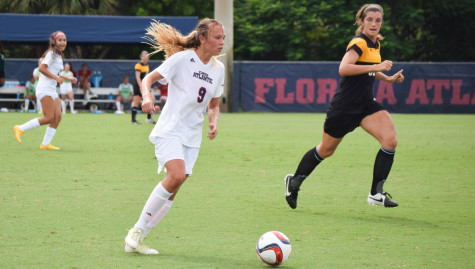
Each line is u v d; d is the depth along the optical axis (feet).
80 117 246.47
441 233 63.93
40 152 126.82
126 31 272.10
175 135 56.13
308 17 395.34
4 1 384.06
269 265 51.11
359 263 52.19
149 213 54.65
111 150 134.92
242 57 424.87
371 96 75.51
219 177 101.09
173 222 67.46
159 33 57.16
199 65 56.80
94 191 85.15
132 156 125.18
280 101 304.09
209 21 56.49
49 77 127.44
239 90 304.09
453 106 303.68
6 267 49.26
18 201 76.64
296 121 239.50
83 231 62.08
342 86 75.05
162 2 417.90
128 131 184.55
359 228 65.92
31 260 51.44
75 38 270.67
